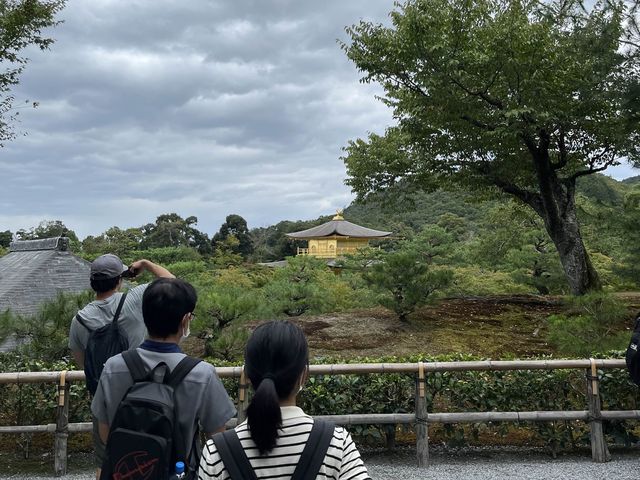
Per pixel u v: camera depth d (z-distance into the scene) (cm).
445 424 511
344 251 4581
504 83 1052
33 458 503
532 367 485
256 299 796
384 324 1048
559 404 517
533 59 994
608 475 441
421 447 473
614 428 509
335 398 501
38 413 516
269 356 153
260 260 5569
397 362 531
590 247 2338
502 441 541
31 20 1135
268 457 142
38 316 647
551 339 681
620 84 925
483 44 1009
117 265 283
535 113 998
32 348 604
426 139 1163
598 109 1073
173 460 189
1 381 462
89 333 273
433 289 1041
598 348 629
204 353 830
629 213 1049
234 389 505
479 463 479
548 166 1170
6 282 1017
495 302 1262
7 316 606
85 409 512
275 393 144
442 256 2358
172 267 1641
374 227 6481
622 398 514
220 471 142
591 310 722
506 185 1227
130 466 182
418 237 2416
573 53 999
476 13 1016
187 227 5556
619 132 1027
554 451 498
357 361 537
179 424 194
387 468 466
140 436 183
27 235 4456
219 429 204
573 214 1195
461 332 986
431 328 1017
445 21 999
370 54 1084
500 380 519
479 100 1062
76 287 1042
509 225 2091
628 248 1071
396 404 507
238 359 716
